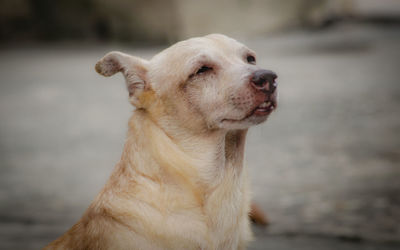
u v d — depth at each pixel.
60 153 9.29
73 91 16.27
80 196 6.89
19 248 5.15
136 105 3.40
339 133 9.10
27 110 13.70
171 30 26.47
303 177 7.02
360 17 27.77
